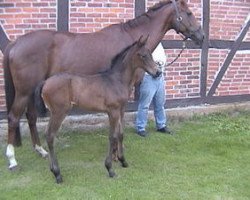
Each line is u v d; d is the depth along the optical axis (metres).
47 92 4.88
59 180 4.99
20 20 6.41
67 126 6.85
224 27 8.02
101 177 5.18
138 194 4.72
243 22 8.22
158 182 5.06
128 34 5.85
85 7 6.77
